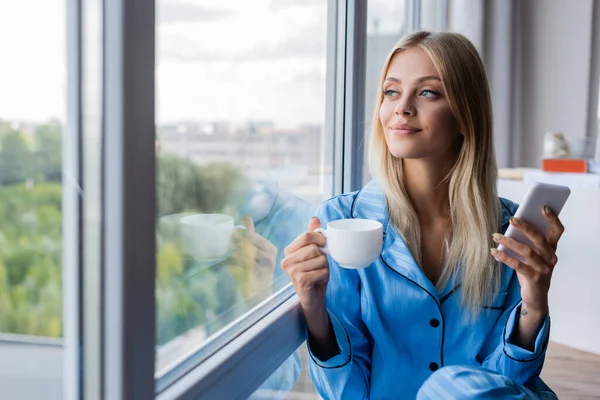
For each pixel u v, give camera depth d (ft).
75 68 2.18
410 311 3.88
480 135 4.01
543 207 3.52
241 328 3.45
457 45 3.93
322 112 5.62
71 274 2.24
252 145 4.07
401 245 3.96
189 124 3.21
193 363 2.95
